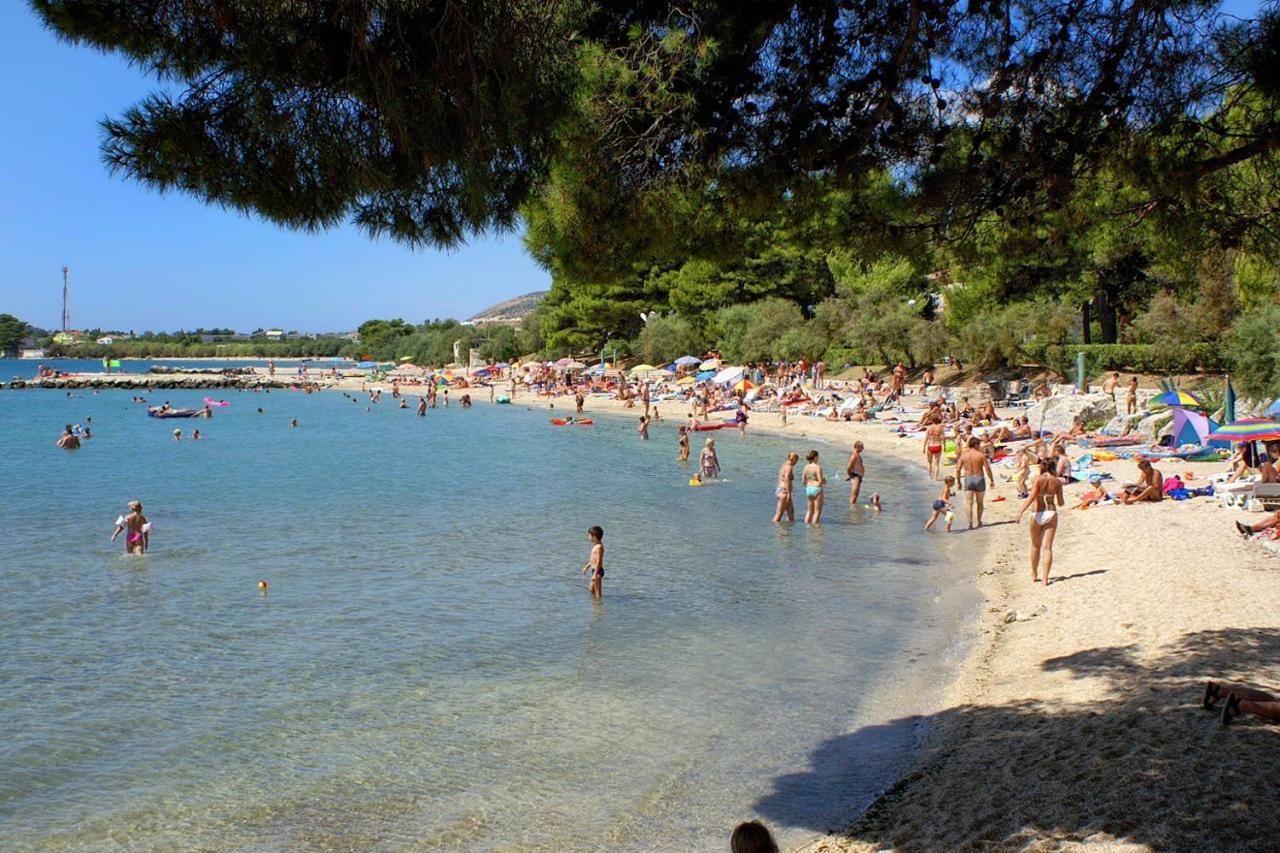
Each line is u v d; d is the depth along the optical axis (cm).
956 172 805
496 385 9519
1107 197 849
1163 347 4094
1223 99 732
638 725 1034
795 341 6675
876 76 737
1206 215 812
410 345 16412
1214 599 1270
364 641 1365
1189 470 2467
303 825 813
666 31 718
